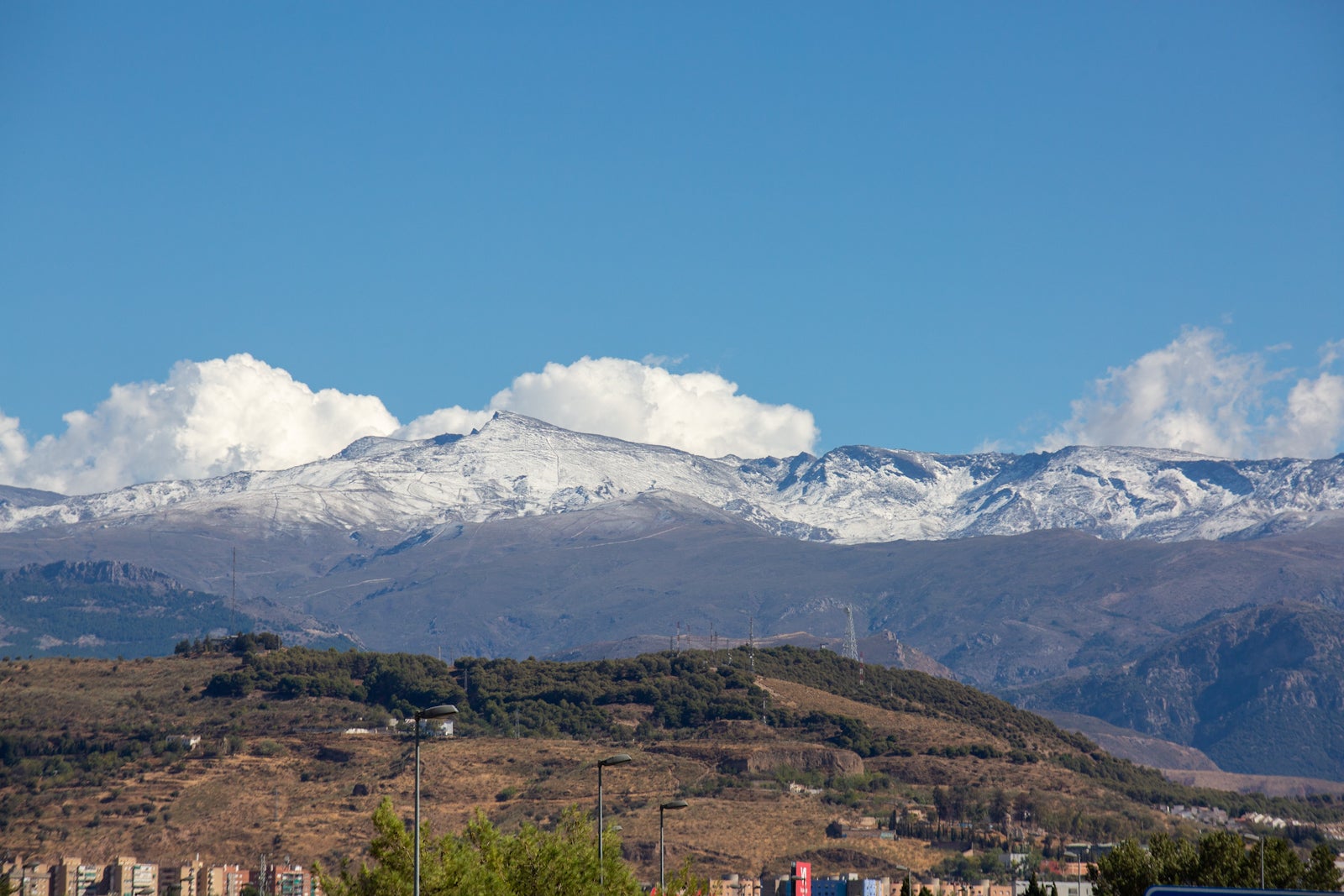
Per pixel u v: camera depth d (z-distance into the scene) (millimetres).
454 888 168500
